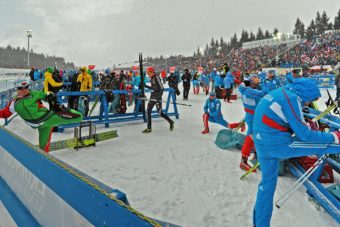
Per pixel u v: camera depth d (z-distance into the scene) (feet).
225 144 16.76
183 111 32.76
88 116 24.50
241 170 13.14
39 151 6.64
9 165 8.79
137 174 12.56
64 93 21.11
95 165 13.66
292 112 7.13
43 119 12.80
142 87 24.93
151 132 21.17
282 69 72.49
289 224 8.58
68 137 19.42
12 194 8.34
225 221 8.79
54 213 5.82
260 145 7.80
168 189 11.04
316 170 10.19
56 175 5.64
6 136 9.04
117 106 27.86
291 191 10.71
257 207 7.98
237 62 202.49
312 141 7.34
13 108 12.75
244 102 13.47
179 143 17.87
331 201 8.86
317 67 90.58
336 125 11.29
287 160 12.39
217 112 20.58
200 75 63.72
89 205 4.53
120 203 3.92
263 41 217.15
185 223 8.63
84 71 25.70
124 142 18.10
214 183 11.64
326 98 43.60
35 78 50.14
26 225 6.97
